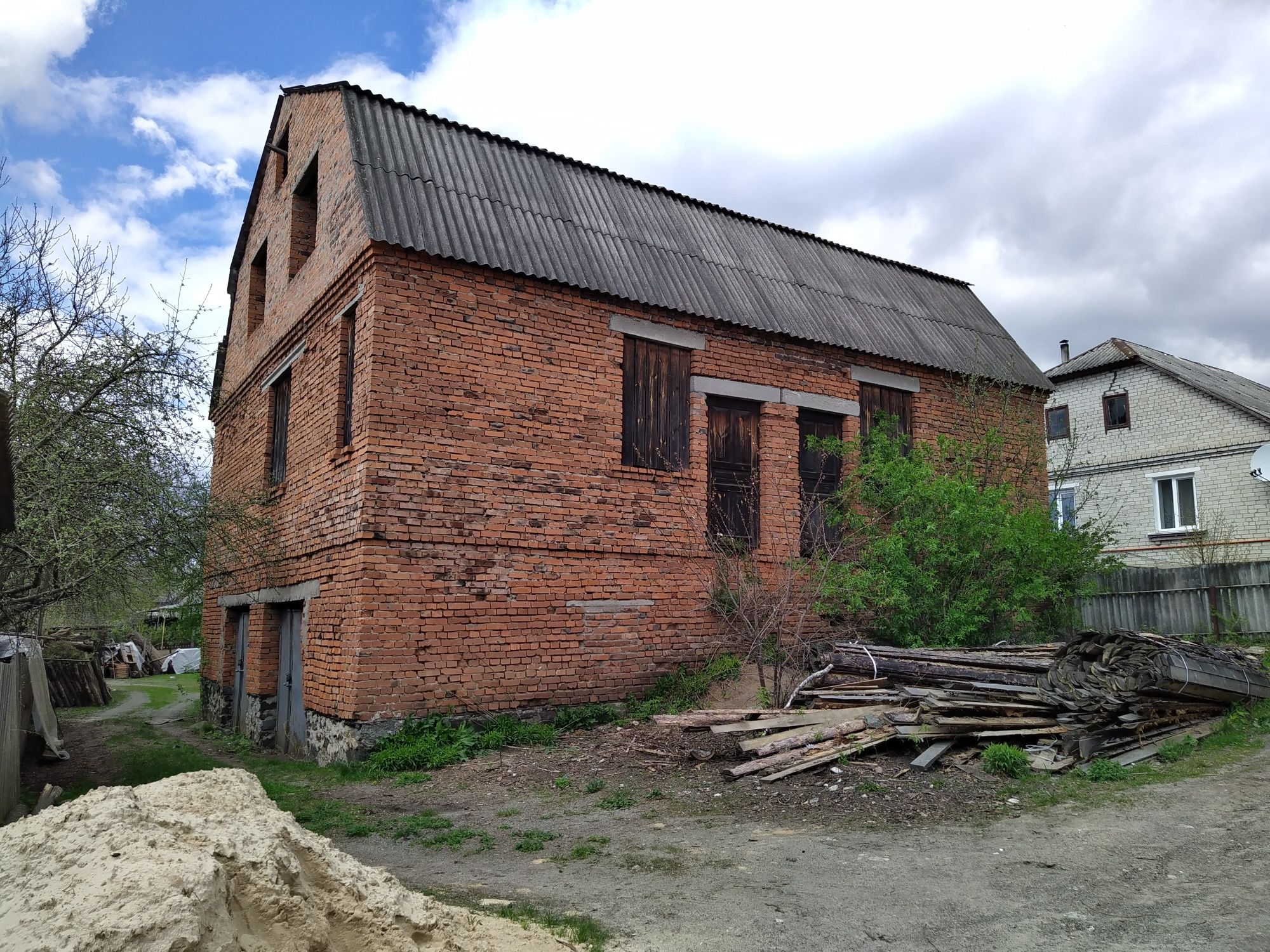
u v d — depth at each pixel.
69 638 14.28
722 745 8.46
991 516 11.48
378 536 9.34
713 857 5.75
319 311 11.49
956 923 4.49
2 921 2.79
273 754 11.66
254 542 12.25
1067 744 7.65
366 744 9.09
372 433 9.44
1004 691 8.30
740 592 11.20
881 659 9.15
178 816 3.38
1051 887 4.94
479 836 6.47
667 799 7.38
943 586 11.64
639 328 11.35
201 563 10.55
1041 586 11.55
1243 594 14.24
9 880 3.07
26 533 7.84
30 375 8.32
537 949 4.00
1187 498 21.09
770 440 12.27
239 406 15.24
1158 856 5.35
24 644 11.02
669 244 12.59
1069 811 6.42
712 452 11.98
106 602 9.83
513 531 10.15
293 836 3.65
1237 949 4.02
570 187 12.33
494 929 4.20
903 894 4.93
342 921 3.47
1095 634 8.17
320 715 10.25
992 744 7.63
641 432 11.37
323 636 10.29
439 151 11.30
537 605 10.23
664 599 11.16
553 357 10.67
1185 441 21.09
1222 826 5.82
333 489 10.34
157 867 2.86
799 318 12.87
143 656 33.56
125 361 8.79
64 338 8.61
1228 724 8.34
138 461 8.82
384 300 9.68
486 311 10.28
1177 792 6.68
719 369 11.97
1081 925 4.39
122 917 2.61
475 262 10.13
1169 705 8.13
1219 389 21.11
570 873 5.52
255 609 13.22
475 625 9.82
